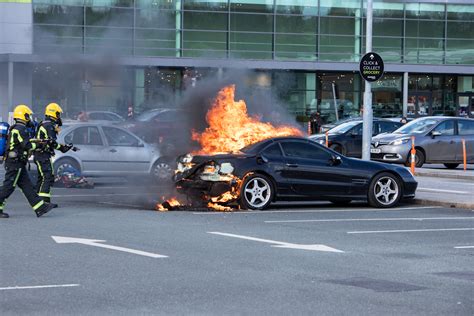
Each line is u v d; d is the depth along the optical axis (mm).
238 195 19375
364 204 21609
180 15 53750
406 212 19719
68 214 18000
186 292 10281
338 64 55781
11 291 10188
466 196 22672
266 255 13062
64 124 26078
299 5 56094
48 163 18953
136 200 21500
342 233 15820
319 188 19891
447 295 10328
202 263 12258
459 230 16516
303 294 10250
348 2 56844
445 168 36125
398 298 10117
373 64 25922
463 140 34250
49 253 12867
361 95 57750
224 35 54844
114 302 9703
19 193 22719
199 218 17719
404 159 33969
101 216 17750
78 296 9977
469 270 12094
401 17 57906
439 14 58312
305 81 56281
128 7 52219
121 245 13766
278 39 55906
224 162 19203
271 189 19562
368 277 11438
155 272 11508
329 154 20172
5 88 51750
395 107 58719
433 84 59312
